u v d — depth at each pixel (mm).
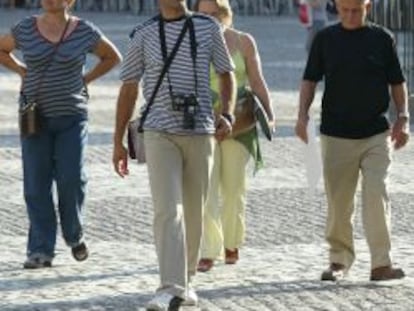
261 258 21109
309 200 26359
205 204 18625
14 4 93000
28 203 20500
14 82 48812
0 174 29625
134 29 17375
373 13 39219
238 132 20453
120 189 27578
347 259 19547
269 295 18391
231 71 17438
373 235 19094
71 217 20594
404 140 19188
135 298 18266
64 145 20344
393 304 17750
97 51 20453
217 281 19391
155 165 17031
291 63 56312
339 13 18984
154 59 17109
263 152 32625
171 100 17031
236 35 20469
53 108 20234
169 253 16844
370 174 19062
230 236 20625
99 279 19578
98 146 33781
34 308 17656
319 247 21969
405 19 39469
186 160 17250
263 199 26484
